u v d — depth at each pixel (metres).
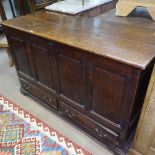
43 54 1.31
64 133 1.47
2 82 2.09
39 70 1.46
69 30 1.23
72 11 1.53
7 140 1.43
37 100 1.74
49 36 1.15
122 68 0.91
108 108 1.13
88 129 1.39
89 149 1.34
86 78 1.13
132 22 1.34
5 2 2.48
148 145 1.13
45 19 1.46
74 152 1.33
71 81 1.25
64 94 1.39
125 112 1.05
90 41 1.06
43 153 1.32
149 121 1.03
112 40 1.06
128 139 1.25
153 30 1.20
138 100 1.08
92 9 1.70
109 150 1.34
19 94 1.90
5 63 2.46
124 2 1.40
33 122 1.57
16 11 2.55
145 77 0.98
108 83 1.03
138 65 0.82
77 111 1.37
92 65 1.04
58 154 1.31
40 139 1.42
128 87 0.95
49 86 1.48
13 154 1.32
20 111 1.69
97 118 1.24
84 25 1.31
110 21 1.38
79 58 1.08
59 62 1.24
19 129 1.51
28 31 1.24
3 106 1.75
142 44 1.01
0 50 2.79
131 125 1.17
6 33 1.51
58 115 1.62
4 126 1.54
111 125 1.18
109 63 0.95
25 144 1.39
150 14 1.34
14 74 2.23
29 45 1.37
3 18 2.09
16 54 1.59
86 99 1.23
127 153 1.28
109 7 1.93
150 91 0.94
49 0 2.30
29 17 1.53
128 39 1.07
